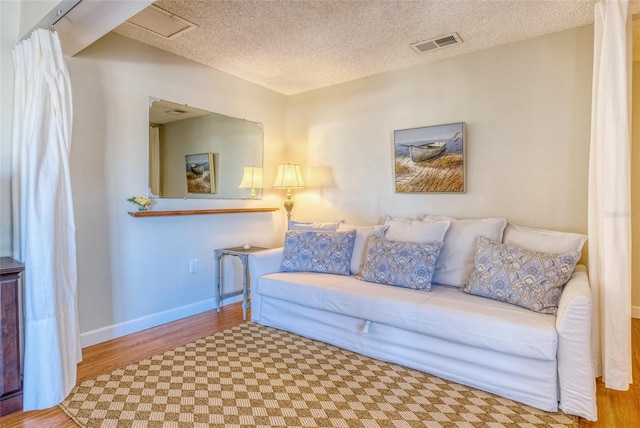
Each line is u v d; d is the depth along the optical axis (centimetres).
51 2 192
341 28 260
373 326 242
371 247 283
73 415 179
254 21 249
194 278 331
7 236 221
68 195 202
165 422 174
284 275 295
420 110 327
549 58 268
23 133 198
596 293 207
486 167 295
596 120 206
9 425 171
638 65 322
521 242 250
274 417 179
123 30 265
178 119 312
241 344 265
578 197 259
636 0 209
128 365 231
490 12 238
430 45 287
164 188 303
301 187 381
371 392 202
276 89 398
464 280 259
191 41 282
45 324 184
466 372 207
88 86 256
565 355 179
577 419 177
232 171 360
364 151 362
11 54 222
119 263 277
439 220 289
